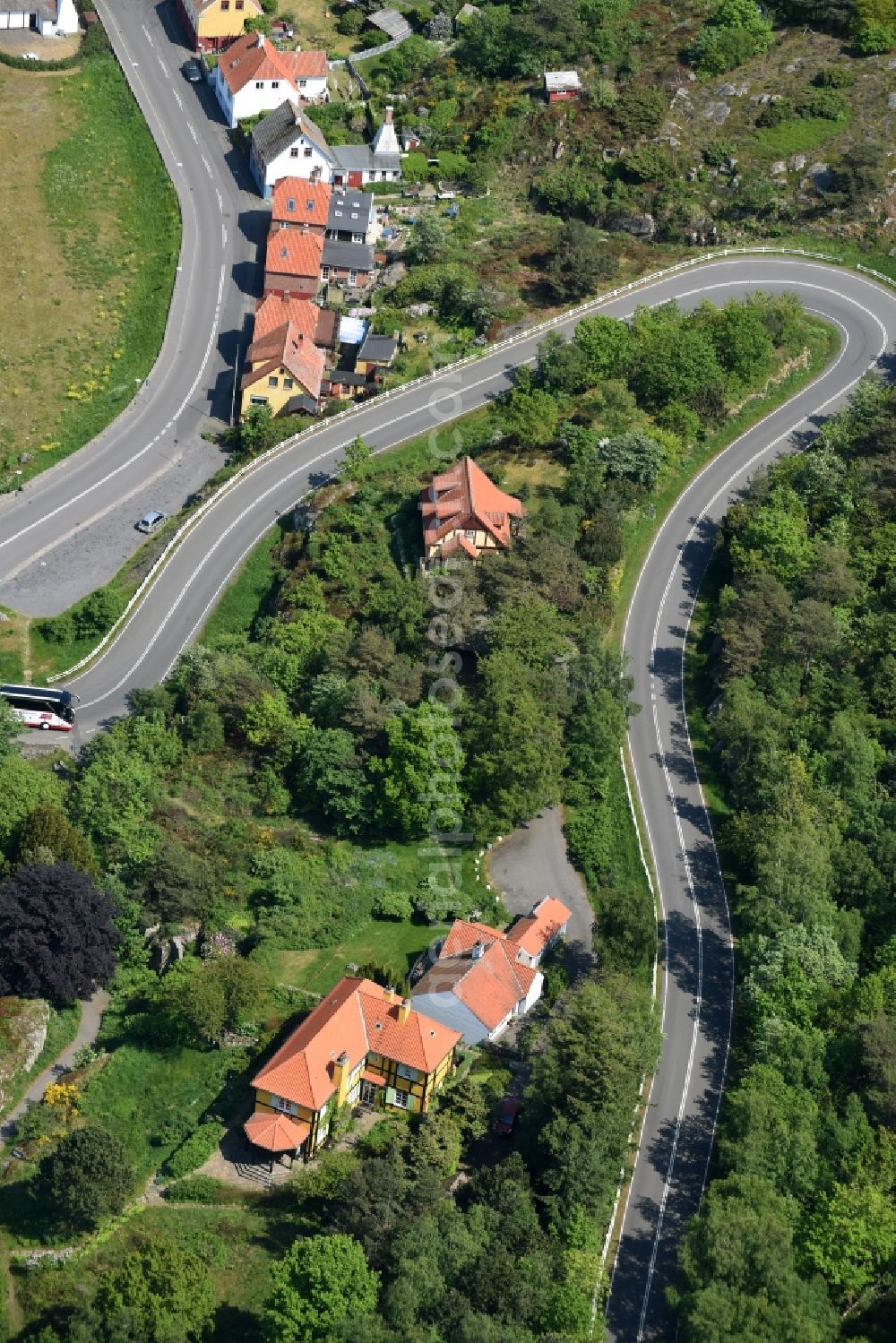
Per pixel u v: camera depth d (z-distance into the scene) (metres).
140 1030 171.50
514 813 186.62
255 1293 151.25
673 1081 169.50
